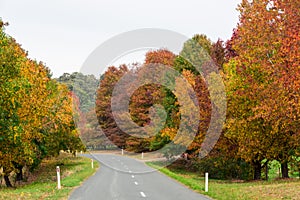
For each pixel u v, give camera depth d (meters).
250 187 17.94
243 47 19.44
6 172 25.73
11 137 20.31
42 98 26.31
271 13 16.42
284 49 14.21
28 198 15.45
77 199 15.19
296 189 15.39
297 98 14.20
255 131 22.36
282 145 22.64
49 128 30.72
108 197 15.73
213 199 15.03
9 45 20.61
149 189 18.53
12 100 19.17
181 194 16.62
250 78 20.44
